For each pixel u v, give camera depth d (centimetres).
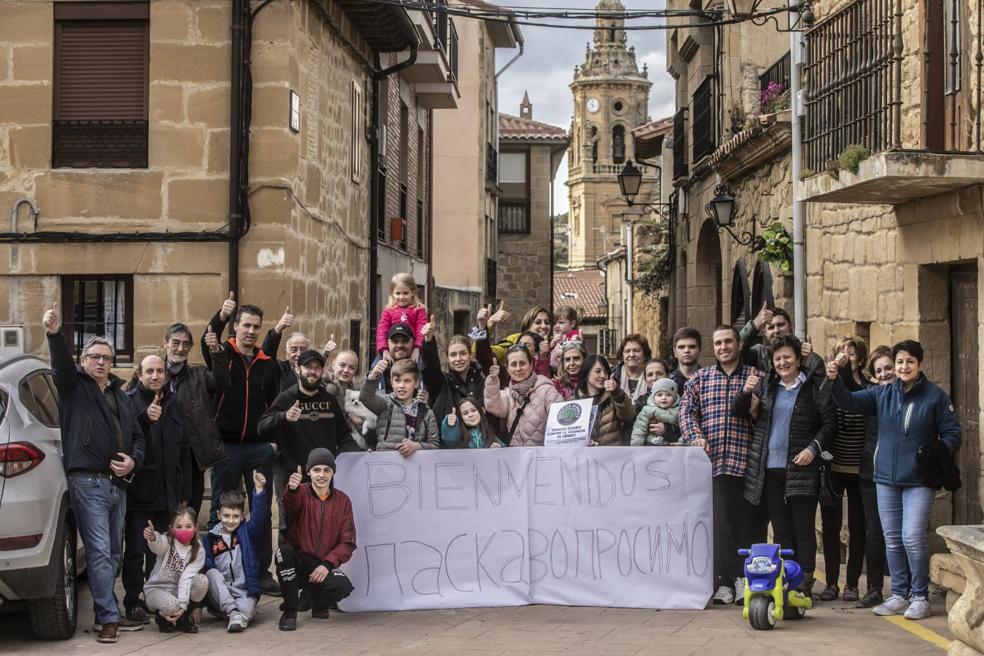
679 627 767
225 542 805
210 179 1222
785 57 1519
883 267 997
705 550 843
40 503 720
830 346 1132
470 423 866
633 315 3156
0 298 1226
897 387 793
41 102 1219
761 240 1332
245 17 1216
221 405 916
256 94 1224
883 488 799
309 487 809
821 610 822
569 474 857
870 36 896
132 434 789
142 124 1227
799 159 1191
